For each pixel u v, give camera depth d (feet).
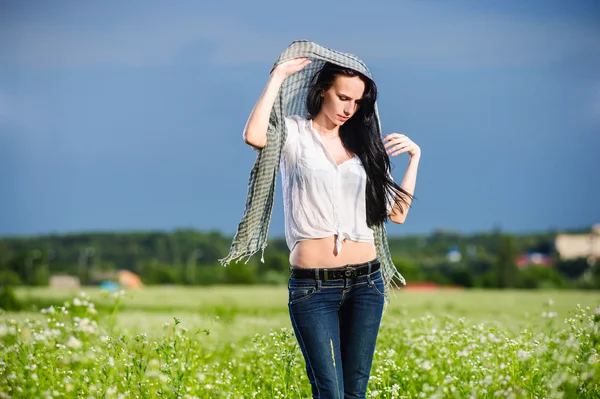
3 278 465.88
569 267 500.33
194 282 488.44
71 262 626.64
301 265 31.96
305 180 31.94
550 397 30.83
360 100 32.81
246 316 106.11
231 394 37.42
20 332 40.81
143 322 83.35
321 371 31.55
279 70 32.01
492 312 130.62
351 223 32.14
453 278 465.47
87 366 36.52
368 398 37.91
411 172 35.04
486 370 37.99
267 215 33.12
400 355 47.09
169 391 32.99
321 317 31.65
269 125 32.17
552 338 37.19
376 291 32.40
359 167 32.58
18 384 34.68
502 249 464.65
